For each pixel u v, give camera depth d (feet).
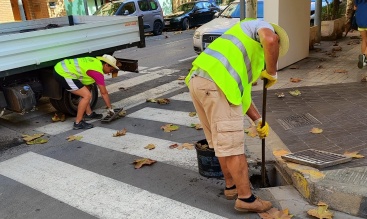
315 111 17.13
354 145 13.14
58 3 62.13
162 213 11.02
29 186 13.33
